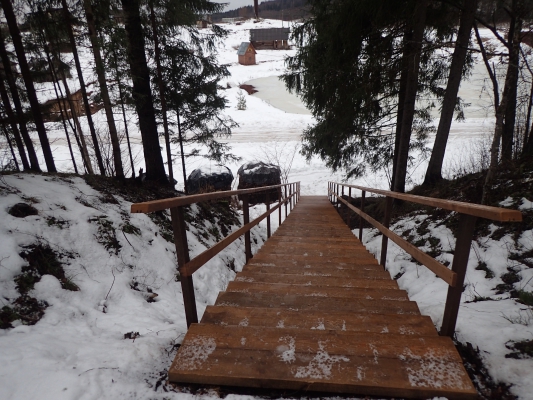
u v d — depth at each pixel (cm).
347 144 977
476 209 150
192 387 158
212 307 218
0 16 611
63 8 599
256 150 1934
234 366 158
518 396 147
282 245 496
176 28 764
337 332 179
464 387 143
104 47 535
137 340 201
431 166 789
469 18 622
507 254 338
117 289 304
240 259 582
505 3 507
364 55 709
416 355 161
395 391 145
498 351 176
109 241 368
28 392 150
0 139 1273
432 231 488
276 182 1328
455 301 176
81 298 275
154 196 648
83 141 914
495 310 236
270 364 159
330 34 703
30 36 730
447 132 749
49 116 852
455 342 188
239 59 5369
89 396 148
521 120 731
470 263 360
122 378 164
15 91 617
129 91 641
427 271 393
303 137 1038
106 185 561
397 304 239
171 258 420
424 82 798
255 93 3772
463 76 812
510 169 527
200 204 740
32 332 211
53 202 381
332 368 155
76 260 320
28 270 273
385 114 880
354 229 841
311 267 367
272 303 244
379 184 1440
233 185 1435
